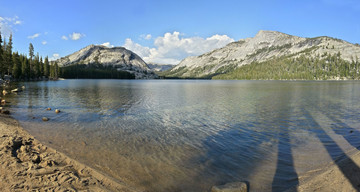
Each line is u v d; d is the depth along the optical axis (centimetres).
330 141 1384
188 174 933
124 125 1844
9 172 855
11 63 10488
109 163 1030
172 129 1714
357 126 1791
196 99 3916
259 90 6347
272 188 808
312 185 805
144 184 842
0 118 1911
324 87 7756
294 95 4578
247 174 928
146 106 2989
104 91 5747
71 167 966
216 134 1573
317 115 2283
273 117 2195
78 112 2453
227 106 2991
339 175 863
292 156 1123
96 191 760
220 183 854
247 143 1356
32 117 2098
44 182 795
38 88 6381
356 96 4259
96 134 1546
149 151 1208
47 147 1221
